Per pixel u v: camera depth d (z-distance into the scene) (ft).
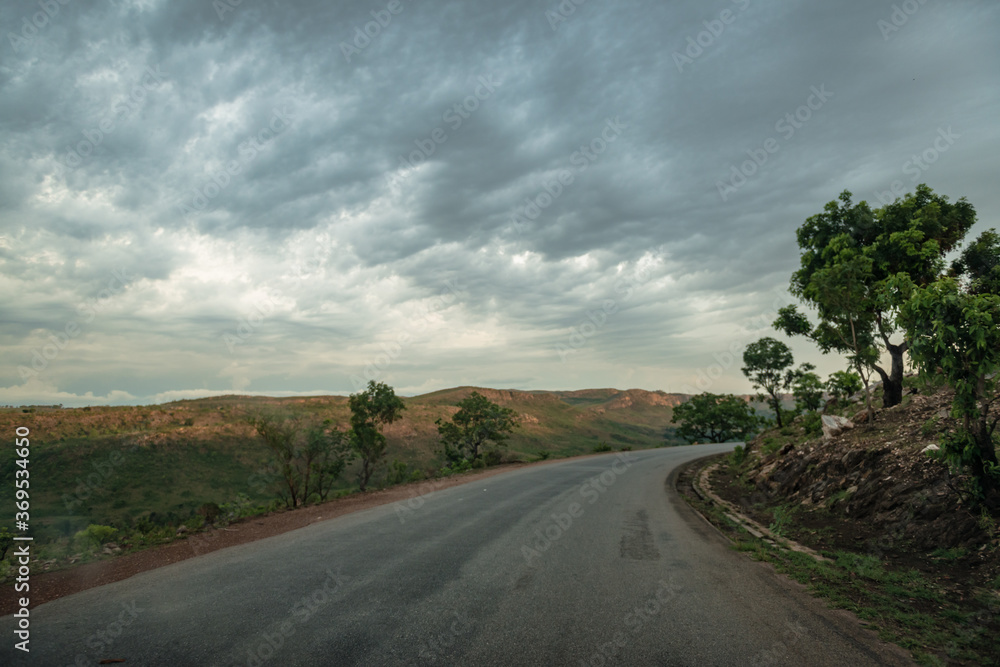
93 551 25.91
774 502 39.47
